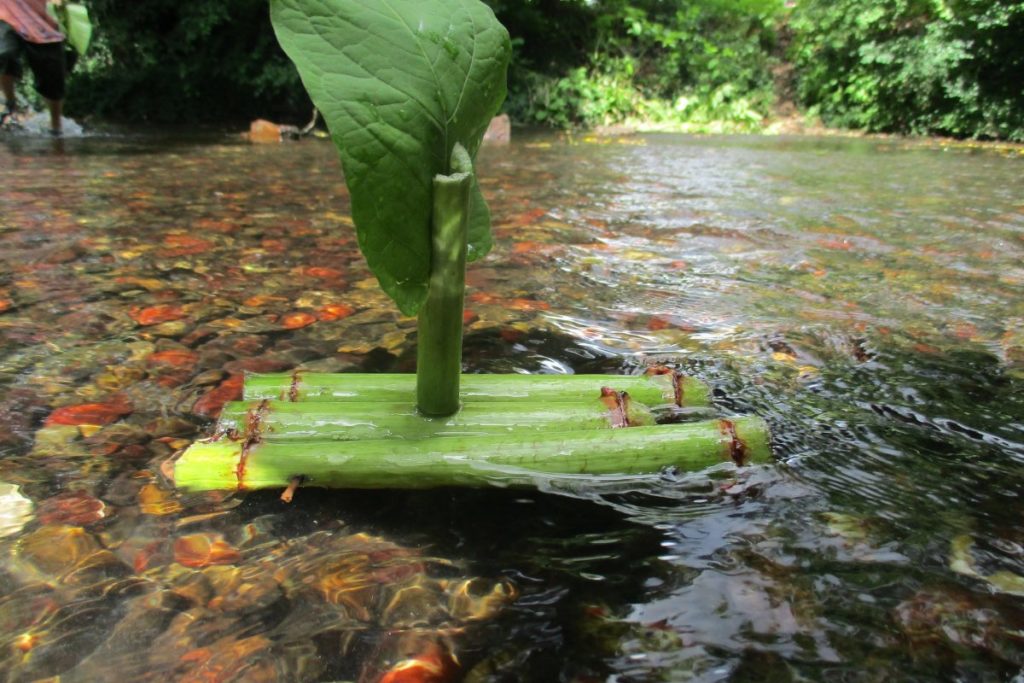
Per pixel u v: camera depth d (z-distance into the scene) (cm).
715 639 112
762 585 124
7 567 125
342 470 149
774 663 108
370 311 264
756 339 239
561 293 291
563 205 495
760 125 1338
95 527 137
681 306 275
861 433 176
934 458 165
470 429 159
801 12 1373
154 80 1186
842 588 123
